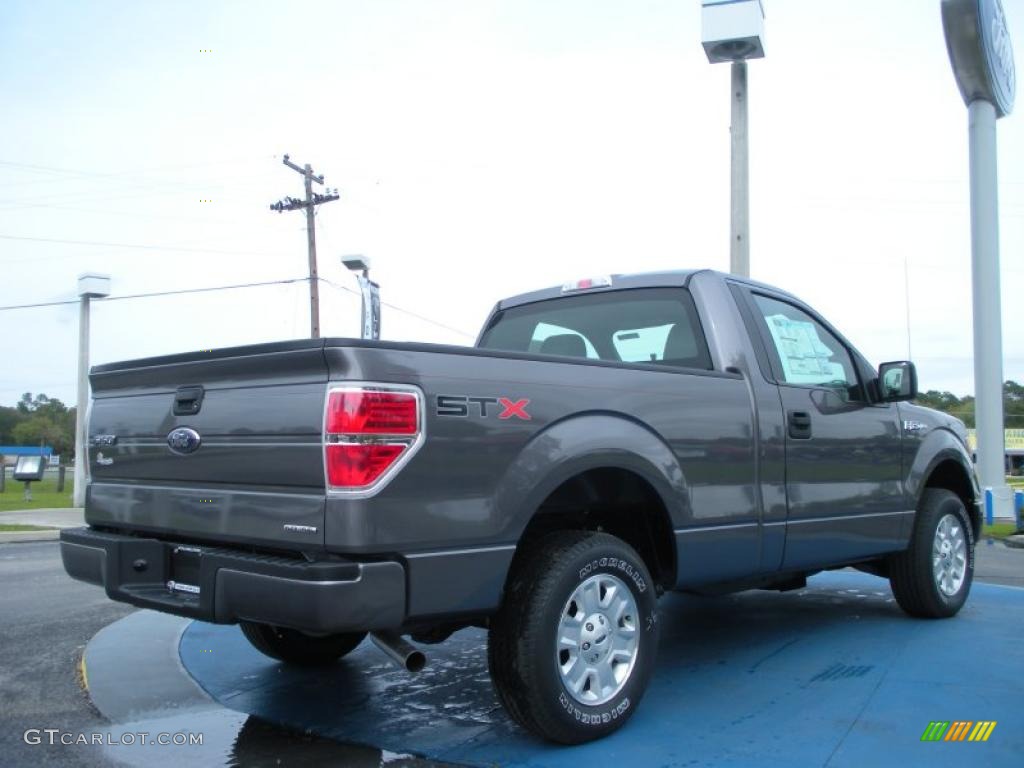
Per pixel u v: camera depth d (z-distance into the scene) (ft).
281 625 10.47
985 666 15.66
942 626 19.03
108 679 15.67
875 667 15.65
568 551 11.80
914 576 19.07
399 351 10.50
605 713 12.01
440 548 10.62
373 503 10.09
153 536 12.95
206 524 11.71
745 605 21.77
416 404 10.48
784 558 15.29
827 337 18.10
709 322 15.49
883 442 17.89
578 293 17.89
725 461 14.21
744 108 41.32
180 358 12.28
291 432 10.64
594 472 12.67
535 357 11.84
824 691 14.24
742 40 39.09
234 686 15.23
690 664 16.05
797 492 15.56
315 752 12.01
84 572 13.35
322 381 10.37
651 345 16.31
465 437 10.84
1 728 13.14
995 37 46.55
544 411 11.70
